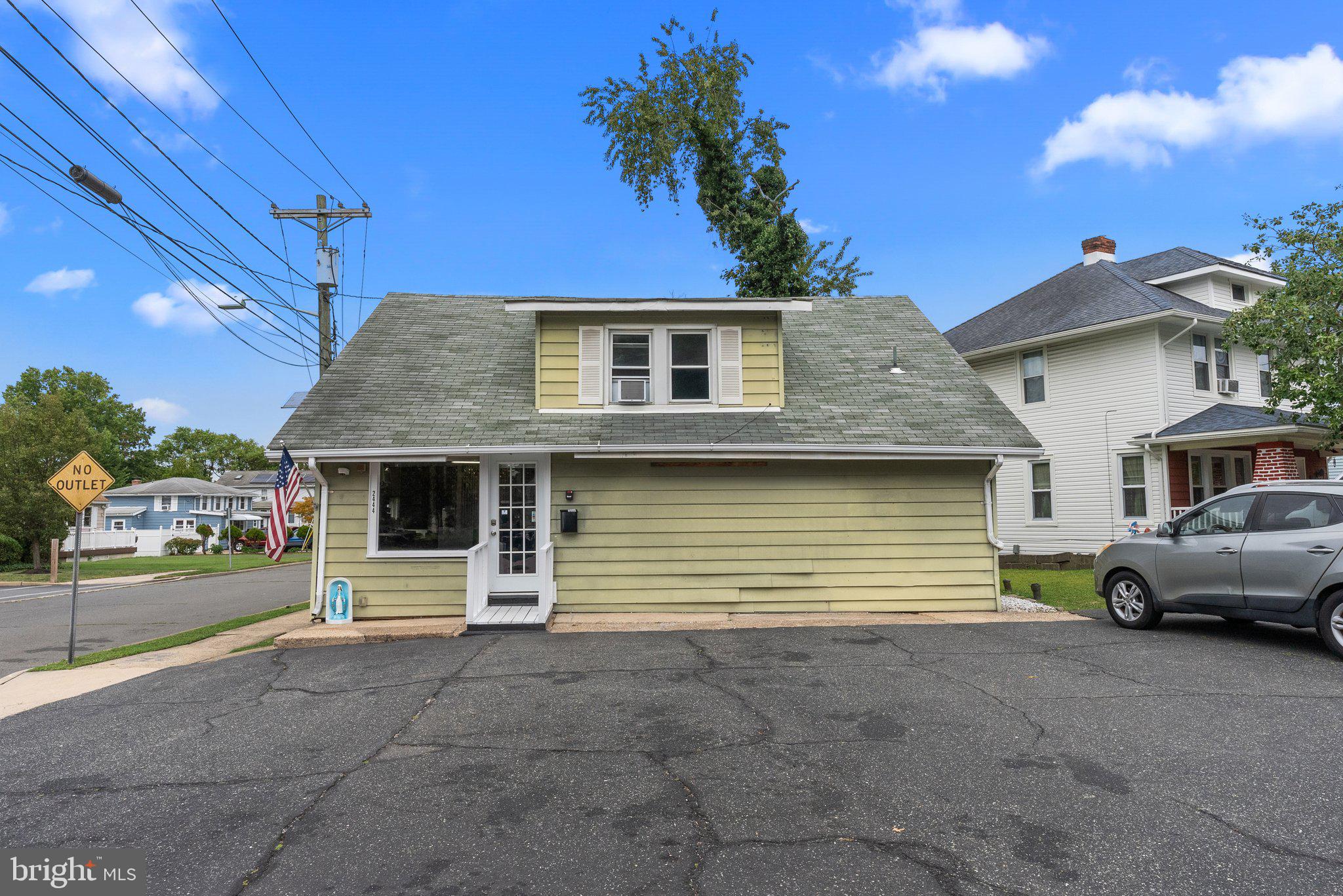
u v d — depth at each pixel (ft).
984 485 37.88
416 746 17.66
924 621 33.86
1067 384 64.03
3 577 86.69
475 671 24.82
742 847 12.25
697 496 37.17
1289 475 51.21
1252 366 64.03
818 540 37.27
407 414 37.65
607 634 31.27
